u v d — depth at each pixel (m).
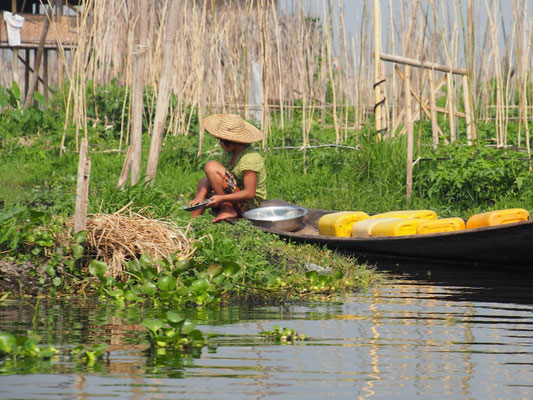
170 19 14.23
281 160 20.47
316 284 9.28
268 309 7.84
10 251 8.93
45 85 34.09
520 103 18.16
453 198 16.48
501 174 16.11
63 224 9.45
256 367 5.28
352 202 17.03
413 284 9.74
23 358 5.46
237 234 10.73
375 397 4.61
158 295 8.55
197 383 4.84
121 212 10.42
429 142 20.95
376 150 18.42
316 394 4.64
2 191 16.53
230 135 12.60
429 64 19.89
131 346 5.90
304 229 13.89
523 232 10.53
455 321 7.10
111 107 26.97
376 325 6.90
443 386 4.86
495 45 19.22
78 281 8.90
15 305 7.84
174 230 9.76
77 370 5.13
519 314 7.48
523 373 5.21
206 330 6.61
